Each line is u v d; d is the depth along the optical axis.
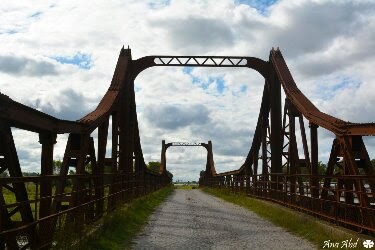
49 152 9.36
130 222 15.57
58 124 9.80
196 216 19.83
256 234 13.98
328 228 12.72
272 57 26.30
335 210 13.00
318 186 15.84
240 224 16.75
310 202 16.58
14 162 7.46
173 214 20.66
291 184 19.94
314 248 11.30
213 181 63.91
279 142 26.27
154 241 12.38
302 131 19.83
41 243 8.70
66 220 9.73
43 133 9.36
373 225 10.66
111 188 17.38
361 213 11.10
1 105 6.81
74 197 10.64
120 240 12.11
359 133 11.30
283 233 14.23
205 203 29.47
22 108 7.60
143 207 22.14
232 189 41.19
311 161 16.83
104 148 16.98
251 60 27.58
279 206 20.88
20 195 7.50
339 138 12.65
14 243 7.24
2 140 7.17
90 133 13.12
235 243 12.18
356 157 11.99
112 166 21.41
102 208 14.88
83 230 10.62
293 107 21.81
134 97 27.84
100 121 15.26
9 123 7.51
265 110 28.56
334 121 13.87
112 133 21.72
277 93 26.75
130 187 24.61
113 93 21.83
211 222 17.42
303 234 13.68
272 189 24.25
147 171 35.19
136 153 30.09
